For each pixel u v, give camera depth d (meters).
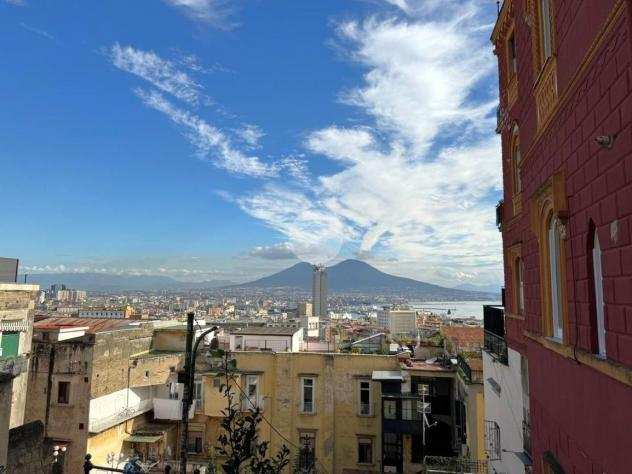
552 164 7.94
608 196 5.50
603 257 5.71
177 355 31.94
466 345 28.62
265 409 30.50
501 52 15.15
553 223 8.74
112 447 26.98
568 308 7.21
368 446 29.64
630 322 4.99
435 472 19.86
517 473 12.99
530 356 10.19
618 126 5.13
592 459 6.24
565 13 7.05
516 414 13.20
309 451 29.88
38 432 13.12
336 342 44.44
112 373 27.61
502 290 16.50
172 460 27.61
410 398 27.44
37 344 26.52
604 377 5.77
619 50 5.03
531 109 9.86
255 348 37.44
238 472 7.90
